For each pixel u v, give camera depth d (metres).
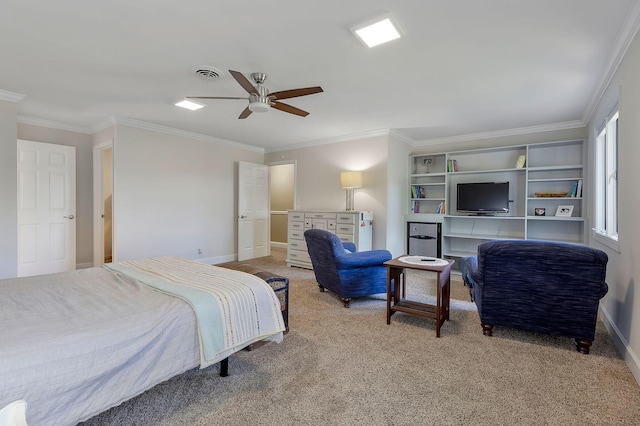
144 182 4.73
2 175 3.37
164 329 1.47
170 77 2.98
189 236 5.36
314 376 1.98
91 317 1.43
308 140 5.90
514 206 5.02
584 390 1.84
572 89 3.25
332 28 2.17
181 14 2.01
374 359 2.21
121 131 4.46
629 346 2.16
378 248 5.16
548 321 2.38
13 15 2.01
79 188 4.94
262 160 6.80
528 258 2.36
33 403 1.08
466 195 5.21
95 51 2.49
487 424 1.56
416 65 2.72
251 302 1.81
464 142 5.43
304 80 3.04
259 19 2.06
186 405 1.69
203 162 5.57
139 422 1.55
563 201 4.64
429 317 2.68
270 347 2.38
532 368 2.09
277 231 8.55
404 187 5.65
